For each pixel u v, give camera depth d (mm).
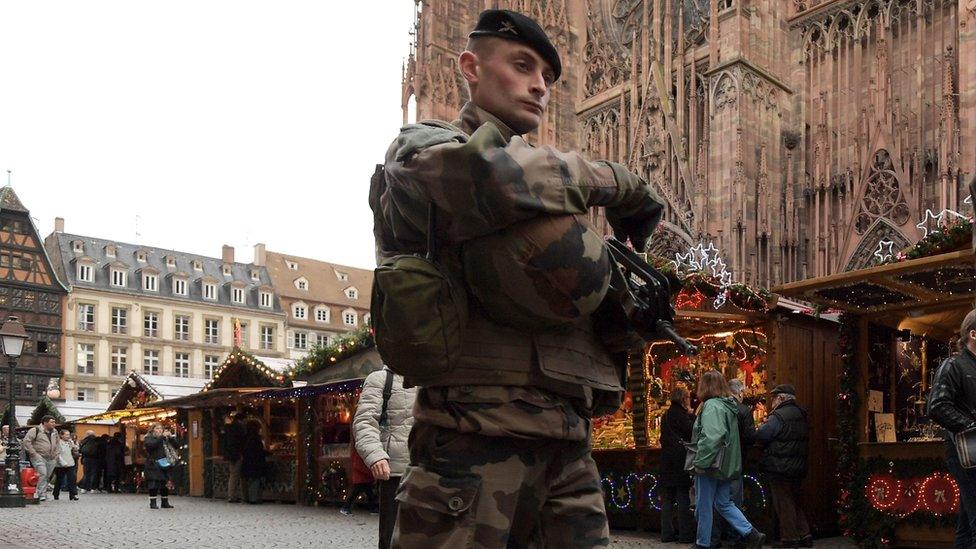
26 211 75000
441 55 41062
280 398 21047
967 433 6656
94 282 79750
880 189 28750
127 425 31453
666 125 34094
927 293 10805
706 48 33500
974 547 6855
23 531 13359
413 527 2453
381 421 6691
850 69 30500
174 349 82500
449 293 2336
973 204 9273
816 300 11289
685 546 11180
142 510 18938
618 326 2660
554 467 2561
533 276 2285
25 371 73062
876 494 11023
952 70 26891
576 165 2326
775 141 31250
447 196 2217
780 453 10992
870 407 11547
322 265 97000
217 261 89250
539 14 39500
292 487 21250
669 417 11633
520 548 2543
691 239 31688
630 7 38500
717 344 13461
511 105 2625
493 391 2402
